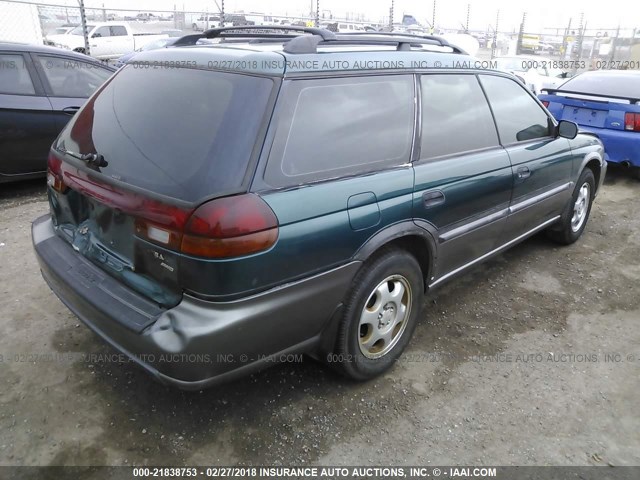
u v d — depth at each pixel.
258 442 2.56
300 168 2.40
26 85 5.80
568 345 3.43
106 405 2.75
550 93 7.69
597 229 5.52
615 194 6.82
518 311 3.83
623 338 3.53
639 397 2.96
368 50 2.87
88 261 2.68
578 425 2.74
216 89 2.41
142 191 2.27
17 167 5.84
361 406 2.81
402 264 2.89
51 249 2.88
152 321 2.23
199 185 2.16
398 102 2.91
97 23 20.30
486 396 2.93
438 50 3.40
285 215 2.26
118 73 3.04
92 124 2.83
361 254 2.61
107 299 2.41
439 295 4.02
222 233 2.09
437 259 3.17
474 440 2.62
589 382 3.07
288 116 2.37
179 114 2.43
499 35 22.30
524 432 2.68
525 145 3.88
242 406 2.78
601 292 4.14
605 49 21.78
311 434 2.62
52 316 3.52
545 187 4.14
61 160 2.84
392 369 3.12
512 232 3.91
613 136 6.81
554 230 4.85
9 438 2.52
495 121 3.63
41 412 2.69
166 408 2.74
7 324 3.41
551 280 4.32
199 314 2.16
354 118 2.67
